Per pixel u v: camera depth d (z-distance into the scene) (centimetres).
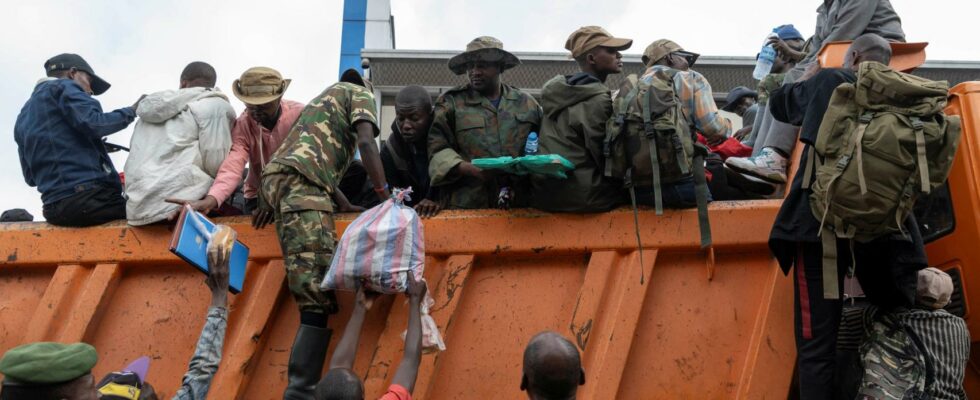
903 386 357
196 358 335
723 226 391
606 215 396
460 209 418
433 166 420
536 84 612
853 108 350
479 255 397
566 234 394
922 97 341
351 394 295
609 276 389
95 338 401
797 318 367
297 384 371
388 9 738
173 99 425
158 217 407
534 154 420
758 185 435
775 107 392
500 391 381
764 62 526
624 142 391
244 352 387
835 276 346
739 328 387
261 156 451
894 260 365
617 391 372
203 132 428
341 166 413
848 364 381
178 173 414
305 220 388
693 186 396
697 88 417
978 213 373
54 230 412
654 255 390
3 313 408
